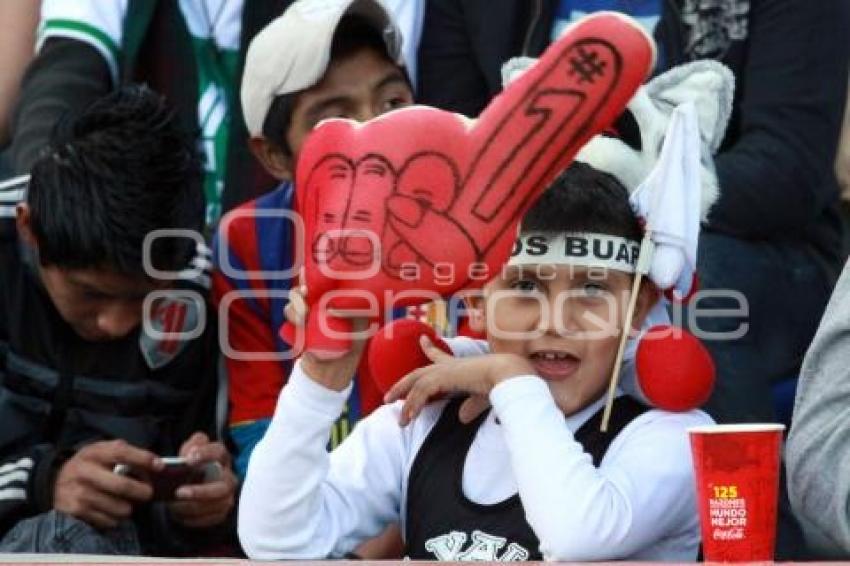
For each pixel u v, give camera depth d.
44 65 11.98
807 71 11.37
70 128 10.22
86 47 11.99
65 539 9.50
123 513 9.88
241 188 11.46
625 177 8.50
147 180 9.96
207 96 11.96
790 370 11.10
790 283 11.16
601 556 7.49
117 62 12.09
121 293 10.03
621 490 7.62
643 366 7.89
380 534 8.90
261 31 11.48
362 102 10.77
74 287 10.01
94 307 10.12
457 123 7.13
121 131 10.05
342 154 7.16
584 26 7.00
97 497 9.81
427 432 8.27
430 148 7.09
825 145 11.42
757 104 11.35
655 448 7.81
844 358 7.62
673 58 11.36
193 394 10.74
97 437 10.41
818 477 7.59
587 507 7.43
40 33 12.30
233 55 11.98
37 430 10.35
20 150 11.67
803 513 7.78
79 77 11.91
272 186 11.48
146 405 10.52
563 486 7.46
